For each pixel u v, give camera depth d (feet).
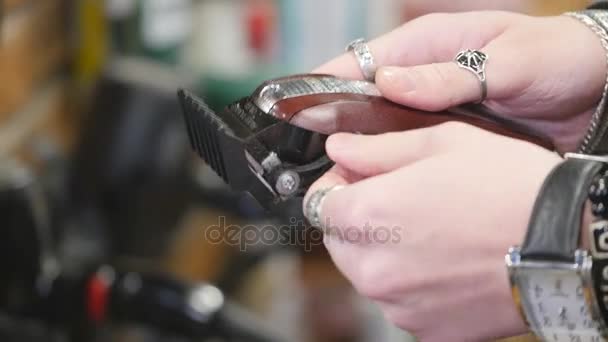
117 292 3.10
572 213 1.95
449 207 2.06
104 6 4.58
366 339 5.54
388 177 2.13
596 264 1.94
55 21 4.36
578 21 2.58
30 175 3.13
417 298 2.15
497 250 2.04
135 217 3.83
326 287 5.67
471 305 2.12
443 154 2.14
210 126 2.18
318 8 5.18
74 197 3.80
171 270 4.09
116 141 3.81
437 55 2.63
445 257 2.08
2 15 3.51
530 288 2.00
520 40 2.52
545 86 2.50
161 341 3.20
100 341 3.25
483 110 2.48
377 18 5.11
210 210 4.36
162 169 3.83
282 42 5.24
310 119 2.21
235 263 4.75
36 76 4.13
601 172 1.98
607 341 2.01
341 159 2.20
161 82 4.00
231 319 3.13
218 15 5.25
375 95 2.31
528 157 2.11
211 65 5.26
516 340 2.61
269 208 2.28
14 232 2.97
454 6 4.52
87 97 4.57
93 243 3.66
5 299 3.02
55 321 3.09
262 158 2.20
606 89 2.50
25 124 4.00
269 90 2.25
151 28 4.79
